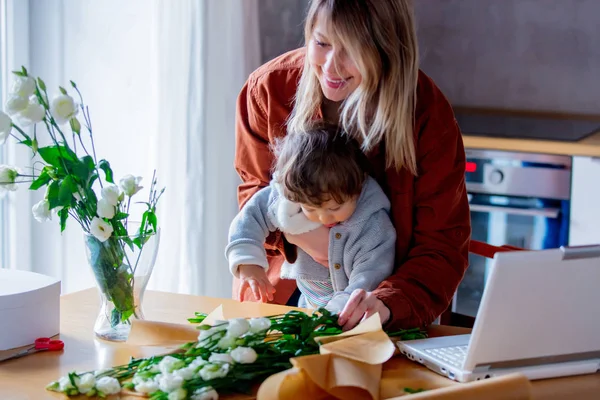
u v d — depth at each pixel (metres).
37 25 2.49
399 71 1.54
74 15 2.52
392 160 1.63
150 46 2.61
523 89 3.27
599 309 1.22
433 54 3.36
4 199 2.48
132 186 1.37
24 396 1.16
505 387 1.06
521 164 2.78
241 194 1.93
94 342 1.40
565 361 1.27
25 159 2.49
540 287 1.16
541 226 2.79
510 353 1.21
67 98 1.31
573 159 2.72
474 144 2.83
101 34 2.55
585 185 2.71
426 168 1.66
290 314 1.35
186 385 1.12
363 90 1.54
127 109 2.62
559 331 1.22
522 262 1.13
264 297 1.67
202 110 2.62
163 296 1.66
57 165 1.35
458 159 1.70
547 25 3.19
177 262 2.71
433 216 1.66
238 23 2.79
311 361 1.13
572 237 2.76
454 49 3.33
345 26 1.47
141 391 1.15
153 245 1.41
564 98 3.22
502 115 3.26
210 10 2.63
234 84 2.79
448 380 1.22
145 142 2.65
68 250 2.59
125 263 1.39
